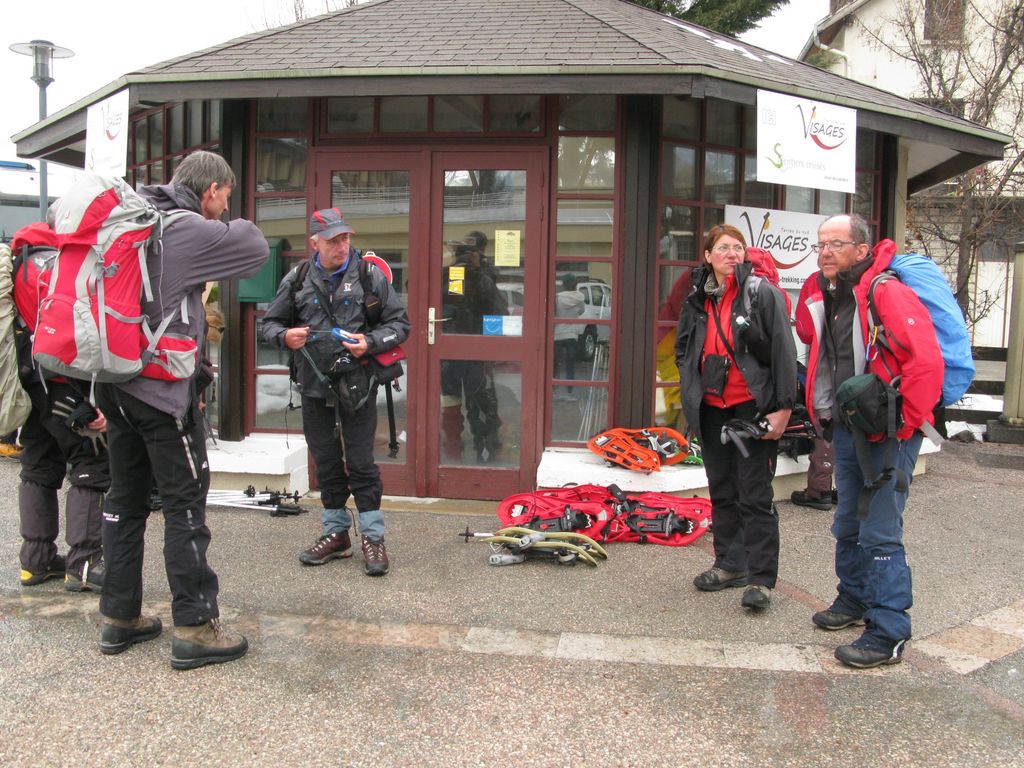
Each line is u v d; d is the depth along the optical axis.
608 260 5.55
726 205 5.90
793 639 3.65
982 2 12.90
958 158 7.46
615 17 6.20
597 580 4.31
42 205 10.94
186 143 6.44
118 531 3.35
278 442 5.94
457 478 5.72
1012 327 8.50
